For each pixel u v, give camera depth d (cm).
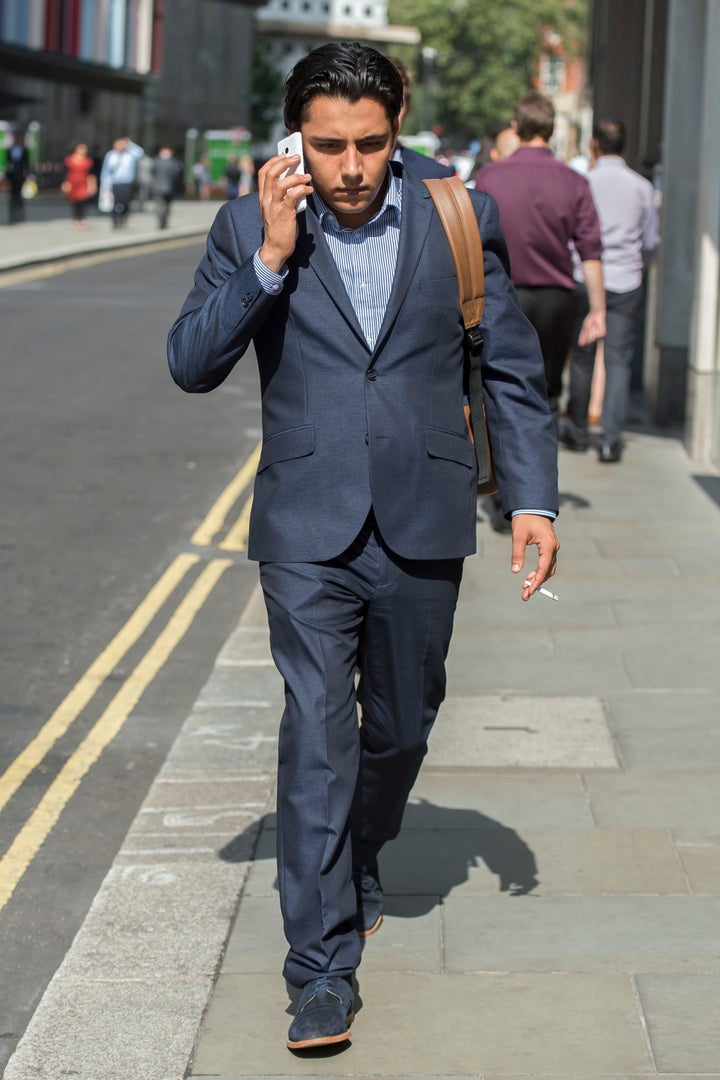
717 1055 310
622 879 395
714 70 931
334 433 306
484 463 327
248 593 718
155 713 556
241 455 1041
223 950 364
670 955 354
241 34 7281
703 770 472
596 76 2033
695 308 980
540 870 401
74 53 5688
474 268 312
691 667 573
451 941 362
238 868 410
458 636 614
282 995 340
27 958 373
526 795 453
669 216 1082
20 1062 315
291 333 307
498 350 320
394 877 397
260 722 534
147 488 931
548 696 543
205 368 304
